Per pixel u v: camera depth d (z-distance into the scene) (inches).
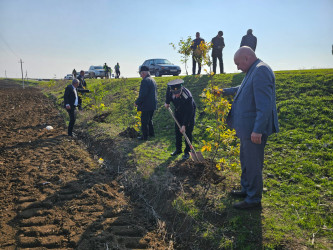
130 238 130.0
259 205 139.7
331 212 135.1
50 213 148.8
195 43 446.3
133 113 378.9
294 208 140.6
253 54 132.0
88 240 126.7
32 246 121.9
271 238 118.6
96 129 321.1
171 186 166.2
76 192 174.1
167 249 125.0
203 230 130.7
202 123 296.7
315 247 111.5
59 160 227.6
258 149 131.7
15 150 257.1
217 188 162.7
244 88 131.8
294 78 351.9
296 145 217.8
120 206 159.0
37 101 660.7
